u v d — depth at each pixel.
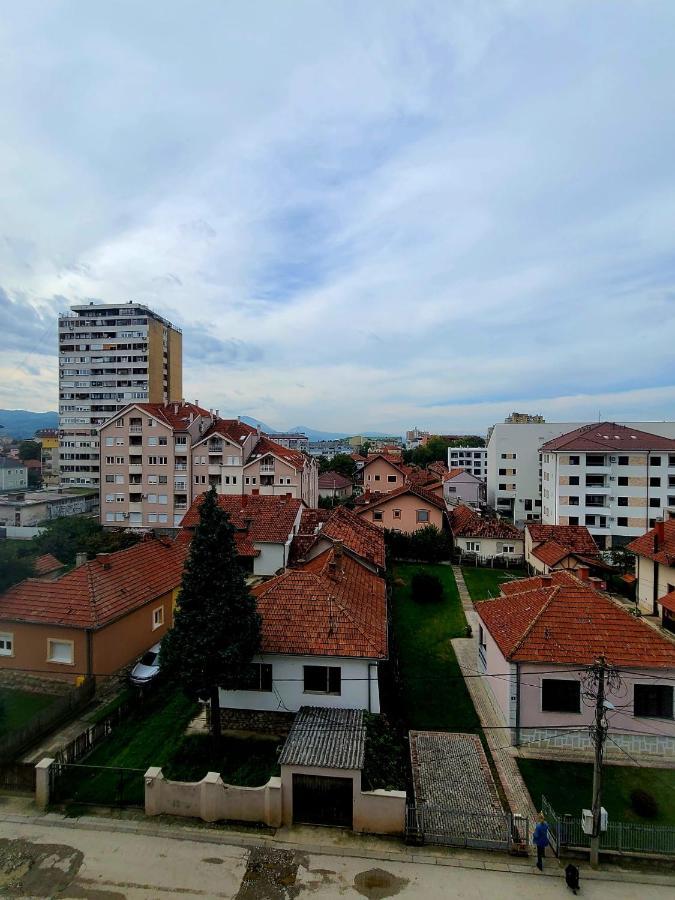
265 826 13.99
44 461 120.25
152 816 14.34
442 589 34.88
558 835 13.22
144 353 101.00
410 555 46.19
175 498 61.69
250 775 15.98
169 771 16.17
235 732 18.47
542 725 17.94
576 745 17.80
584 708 17.72
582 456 55.00
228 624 16.77
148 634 25.47
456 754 17.47
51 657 21.86
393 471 70.81
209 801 14.20
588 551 39.97
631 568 42.91
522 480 76.62
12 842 13.34
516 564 43.97
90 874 12.34
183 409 65.31
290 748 14.73
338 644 18.16
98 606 22.20
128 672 22.50
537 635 18.61
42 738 17.97
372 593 23.94
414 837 13.45
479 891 12.04
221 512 17.58
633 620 18.91
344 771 13.84
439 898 11.82
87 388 102.56
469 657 25.27
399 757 15.94
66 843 13.33
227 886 12.05
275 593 20.31
